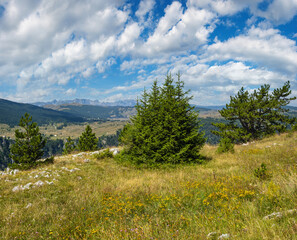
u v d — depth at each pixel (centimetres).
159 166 1343
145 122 1476
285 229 325
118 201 696
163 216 529
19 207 743
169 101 1423
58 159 1773
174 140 1341
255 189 607
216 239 359
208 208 534
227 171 986
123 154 1642
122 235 438
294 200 454
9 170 1455
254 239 326
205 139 1430
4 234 525
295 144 1395
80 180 1140
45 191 935
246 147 1891
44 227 568
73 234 499
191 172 1124
